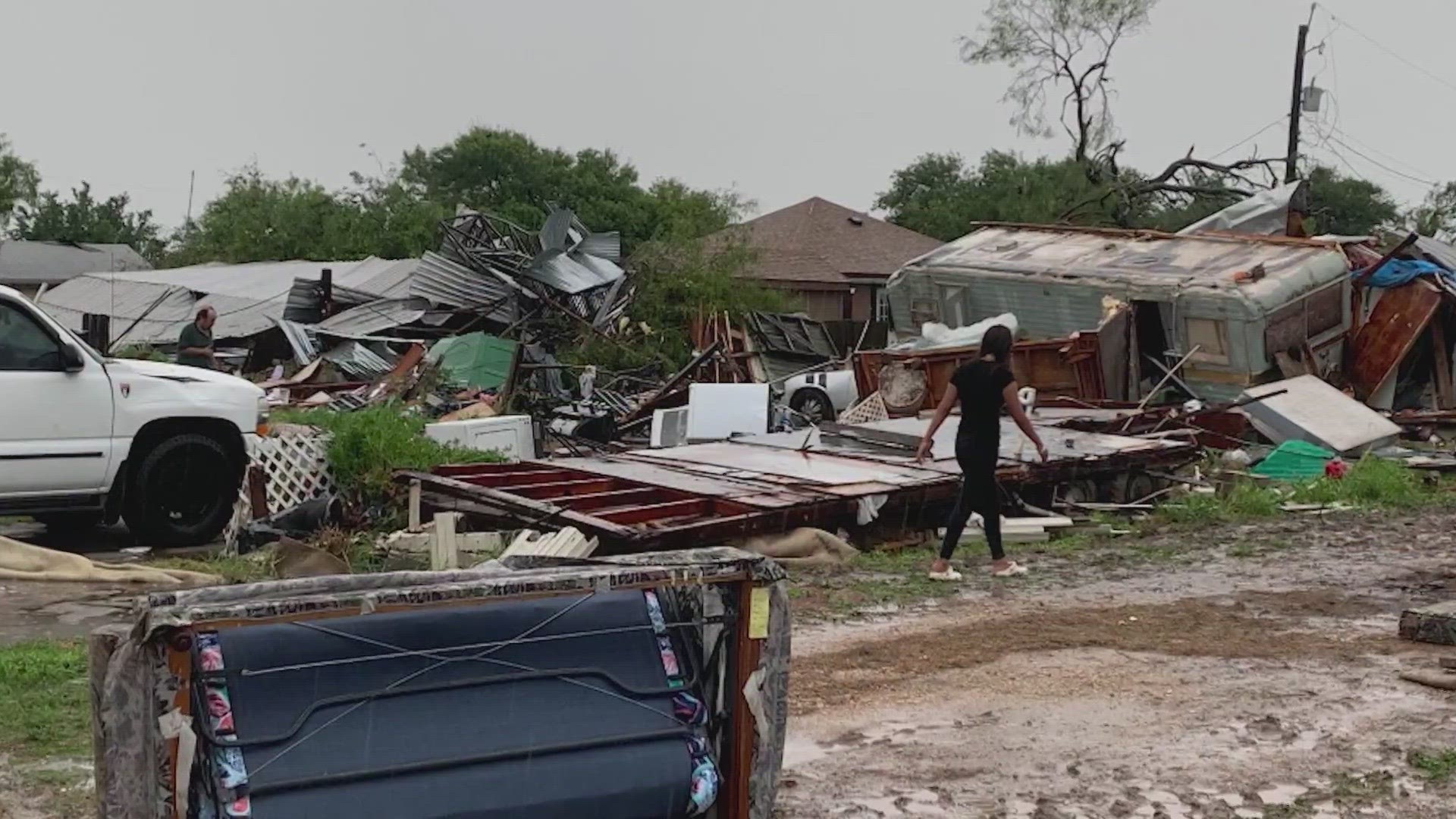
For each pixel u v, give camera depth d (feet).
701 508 39.99
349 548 38.55
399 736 13.08
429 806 13.03
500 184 196.85
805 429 60.44
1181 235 82.79
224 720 12.34
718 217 149.59
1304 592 35.06
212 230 182.09
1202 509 48.78
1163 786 19.99
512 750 13.56
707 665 15.20
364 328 101.71
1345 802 19.36
